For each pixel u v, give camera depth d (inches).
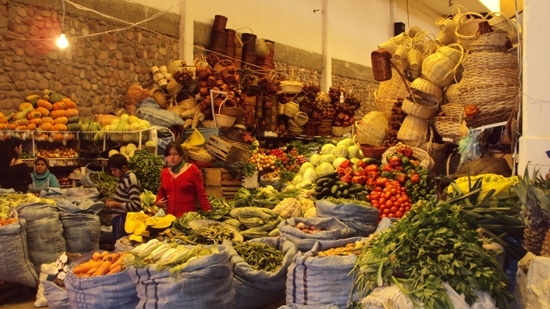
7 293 209.2
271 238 182.7
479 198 145.3
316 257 136.6
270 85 420.2
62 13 330.6
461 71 283.3
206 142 352.8
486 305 106.2
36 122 288.0
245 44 453.7
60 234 227.1
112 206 222.5
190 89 378.3
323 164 306.5
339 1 619.8
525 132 154.4
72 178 297.1
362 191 229.6
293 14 550.9
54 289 175.8
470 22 274.4
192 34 419.5
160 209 211.2
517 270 122.1
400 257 113.5
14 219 211.6
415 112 285.3
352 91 650.2
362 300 113.2
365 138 334.6
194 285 133.3
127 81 373.7
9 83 302.2
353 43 649.6
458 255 110.6
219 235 186.5
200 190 220.4
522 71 162.2
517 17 171.0
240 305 159.2
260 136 436.8
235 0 473.7
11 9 303.3
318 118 477.4
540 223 119.0
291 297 139.4
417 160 262.4
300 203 227.8
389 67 297.0
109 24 361.7
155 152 313.0
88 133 310.3
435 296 104.4
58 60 329.1
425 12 804.0
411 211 122.5
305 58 569.6
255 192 260.1
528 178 125.0
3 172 259.1
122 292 141.7
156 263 138.9
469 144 223.6
